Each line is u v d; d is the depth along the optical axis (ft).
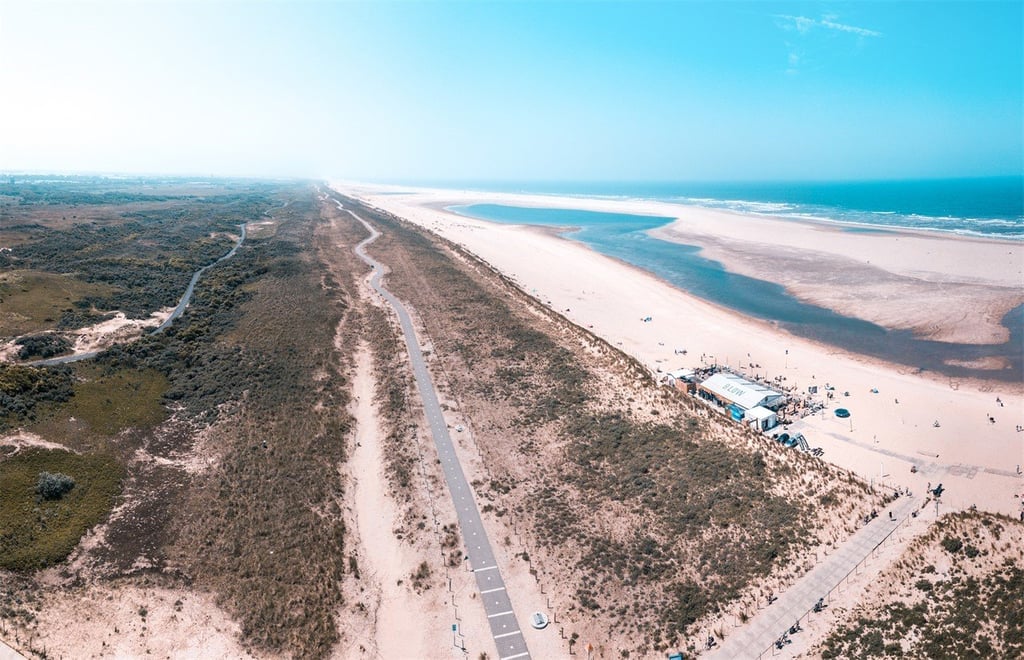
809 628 120.47
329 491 167.84
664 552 145.38
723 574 137.08
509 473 179.63
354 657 117.91
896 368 268.41
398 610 129.80
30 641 109.09
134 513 148.77
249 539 145.18
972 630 115.55
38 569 126.00
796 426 211.61
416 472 177.99
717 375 244.83
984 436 203.31
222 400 208.74
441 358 264.11
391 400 221.05
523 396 228.43
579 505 164.35
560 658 117.60
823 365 270.87
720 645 117.60
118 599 123.44
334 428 199.72
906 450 194.18
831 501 161.27
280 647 117.70
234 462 174.09
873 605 125.39
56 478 147.95
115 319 283.38
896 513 156.97
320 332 282.97
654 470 178.09
